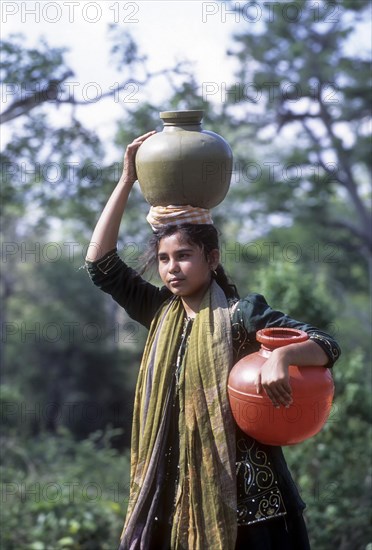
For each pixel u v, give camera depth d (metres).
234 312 3.43
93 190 11.40
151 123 10.64
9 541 8.71
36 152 10.83
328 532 8.49
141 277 3.78
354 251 26.55
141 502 3.42
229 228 22.91
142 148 3.57
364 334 25.48
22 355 27.80
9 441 11.88
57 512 8.85
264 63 21.67
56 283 28.91
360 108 21.98
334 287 26.53
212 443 3.30
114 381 27.86
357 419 9.02
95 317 28.56
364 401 8.94
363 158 22.30
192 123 3.57
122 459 11.59
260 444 3.39
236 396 3.25
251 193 21.80
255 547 3.33
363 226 24.14
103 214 3.74
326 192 21.69
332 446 8.88
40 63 10.10
